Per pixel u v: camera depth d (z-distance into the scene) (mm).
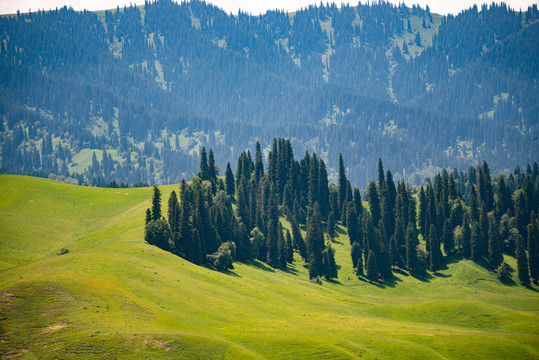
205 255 158875
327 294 144375
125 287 97812
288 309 113812
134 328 81625
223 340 82500
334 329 99188
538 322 117188
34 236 178000
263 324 96125
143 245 143500
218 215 182875
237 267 161875
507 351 97250
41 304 83188
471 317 124000
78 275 96438
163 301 97000
